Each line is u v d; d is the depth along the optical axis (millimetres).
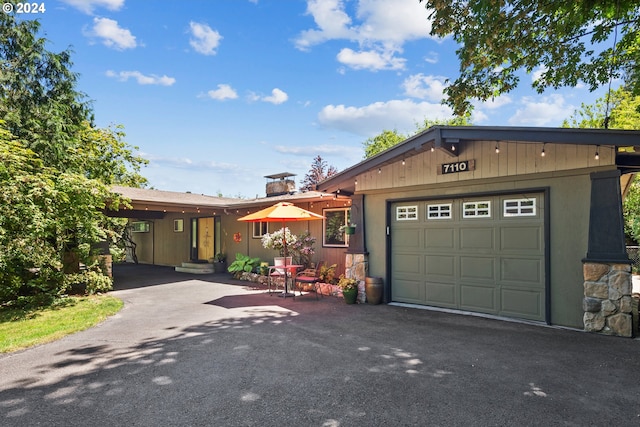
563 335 4855
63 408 2906
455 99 6508
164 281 10906
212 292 8875
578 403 2947
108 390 3238
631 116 12070
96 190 7414
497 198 6039
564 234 5316
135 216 13750
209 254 14078
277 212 7676
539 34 5559
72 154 9281
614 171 4906
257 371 3684
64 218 7234
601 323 4906
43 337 4895
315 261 10320
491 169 5953
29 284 7199
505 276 5918
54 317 6129
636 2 4539
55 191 6570
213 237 13922
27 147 8227
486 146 6031
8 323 5734
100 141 14016
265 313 6430
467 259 6344
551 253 5426
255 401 3018
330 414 2797
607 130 4488
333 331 5195
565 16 4840
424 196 6797
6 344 4570
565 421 2670
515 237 5828
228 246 13297
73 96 9859
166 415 2789
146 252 17172
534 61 5945
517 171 5695
